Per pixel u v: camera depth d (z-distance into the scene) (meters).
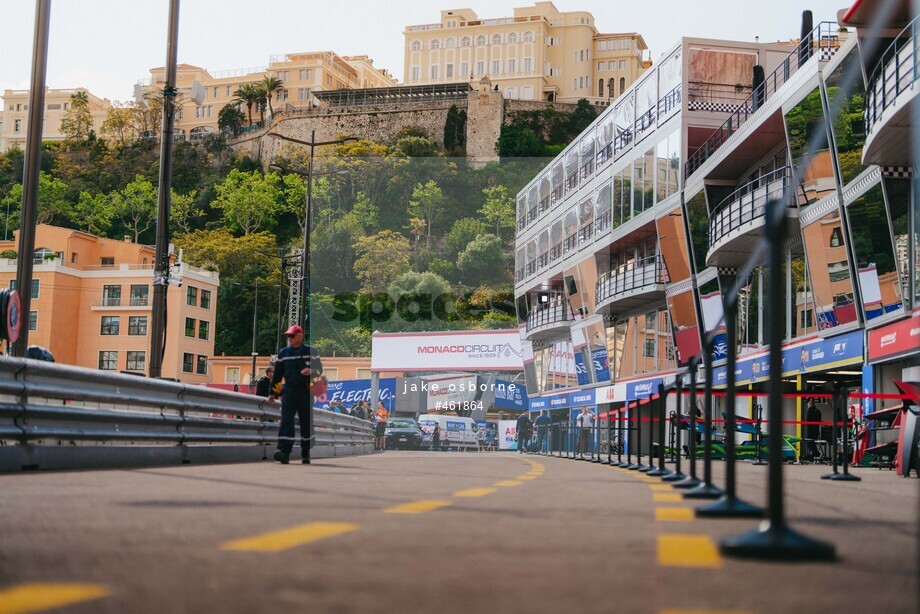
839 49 23.16
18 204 134.62
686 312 33.44
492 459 17.38
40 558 3.25
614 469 13.87
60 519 4.57
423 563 3.30
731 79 34.41
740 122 33.69
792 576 3.06
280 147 141.25
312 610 2.40
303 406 13.69
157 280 19.69
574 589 2.79
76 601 2.45
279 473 10.12
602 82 172.50
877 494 7.96
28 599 2.46
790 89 26.45
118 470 9.83
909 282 21.52
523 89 167.88
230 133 161.12
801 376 27.92
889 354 22.41
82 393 10.38
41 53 15.23
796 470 16.05
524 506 5.89
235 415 15.03
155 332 19.53
